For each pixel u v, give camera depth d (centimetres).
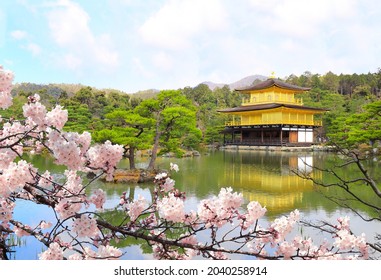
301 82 9044
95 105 6247
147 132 2242
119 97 7012
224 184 1823
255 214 329
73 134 301
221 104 8219
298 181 1923
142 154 3678
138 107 2169
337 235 404
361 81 8838
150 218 372
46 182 399
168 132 2239
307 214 1159
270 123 4816
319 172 2219
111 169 320
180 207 323
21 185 301
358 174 2025
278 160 3216
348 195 1455
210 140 5572
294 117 5050
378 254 573
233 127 5478
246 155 3888
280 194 1552
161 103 2241
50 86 10494
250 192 1605
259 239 384
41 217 1027
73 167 297
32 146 357
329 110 5153
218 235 830
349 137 2978
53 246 316
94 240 360
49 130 317
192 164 2855
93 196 360
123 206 378
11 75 320
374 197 1395
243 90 5603
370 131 2825
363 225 1002
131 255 754
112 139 1877
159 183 373
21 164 297
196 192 1580
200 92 8612
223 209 324
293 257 337
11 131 351
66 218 328
